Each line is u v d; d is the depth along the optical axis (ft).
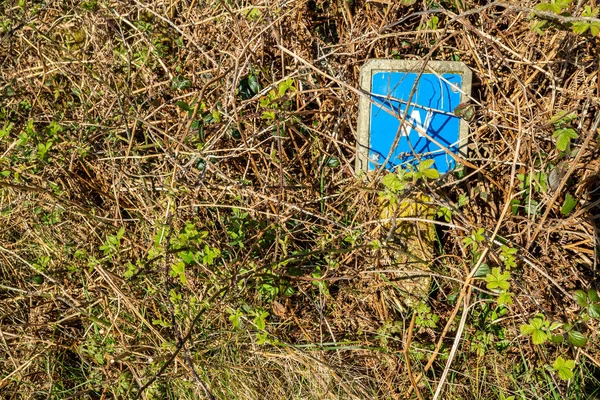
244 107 8.55
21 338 7.90
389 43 8.57
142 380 7.39
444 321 7.65
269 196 8.24
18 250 8.50
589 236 7.39
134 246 8.28
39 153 7.72
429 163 6.16
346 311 7.89
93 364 7.89
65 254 8.50
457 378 7.30
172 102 8.90
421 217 7.64
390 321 7.50
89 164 8.80
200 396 7.27
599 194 7.65
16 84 9.39
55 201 8.32
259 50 8.57
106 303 7.69
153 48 8.84
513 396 6.49
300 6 8.42
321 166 8.51
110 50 9.02
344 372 7.28
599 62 7.25
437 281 7.72
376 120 7.79
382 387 7.30
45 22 9.27
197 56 8.97
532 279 7.60
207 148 8.00
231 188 8.01
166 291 6.70
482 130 8.13
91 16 9.06
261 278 7.44
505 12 7.30
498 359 7.38
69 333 8.24
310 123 8.75
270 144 8.63
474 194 8.00
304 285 8.01
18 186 7.38
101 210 8.66
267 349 7.57
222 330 7.53
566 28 6.44
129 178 8.65
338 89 8.48
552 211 7.72
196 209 8.18
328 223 8.26
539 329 5.93
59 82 9.59
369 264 7.91
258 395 7.34
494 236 6.51
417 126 7.75
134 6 8.78
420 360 7.42
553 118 7.02
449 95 7.69
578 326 7.25
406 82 7.72
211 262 6.82
